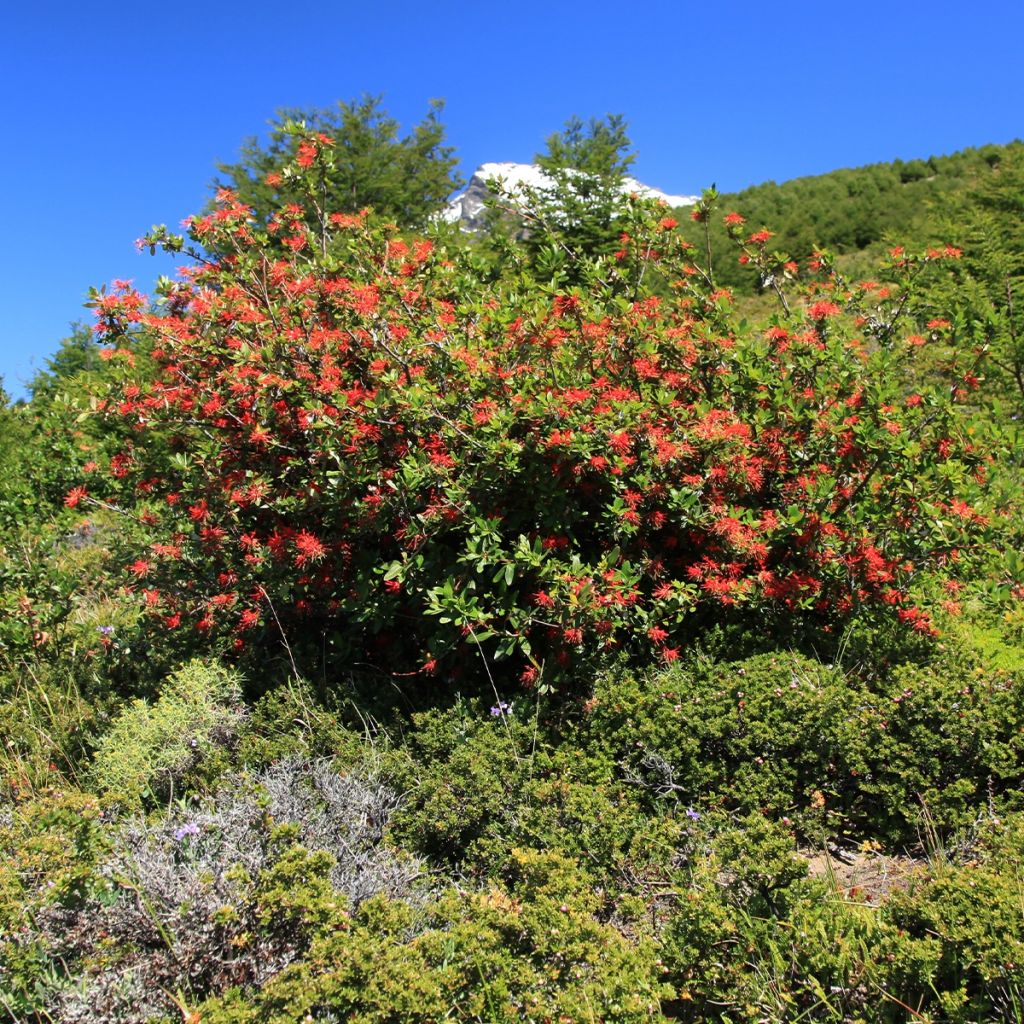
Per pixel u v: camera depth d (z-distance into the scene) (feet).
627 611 12.28
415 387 12.23
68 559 23.18
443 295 15.65
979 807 9.82
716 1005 7.48
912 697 10.27
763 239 15.06
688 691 11.25
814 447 12.89
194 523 15.29
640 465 12.48
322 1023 6.69
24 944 7.54
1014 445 12.52
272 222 16.55
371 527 12.84
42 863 8.20
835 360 12.98
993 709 10.02
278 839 8.71
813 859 9.73
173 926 7.91
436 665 13.03
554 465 12.25
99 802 9.38
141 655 15.34
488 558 11.66
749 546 11.90
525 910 7.78
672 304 15.10
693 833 9.58
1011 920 6.89
